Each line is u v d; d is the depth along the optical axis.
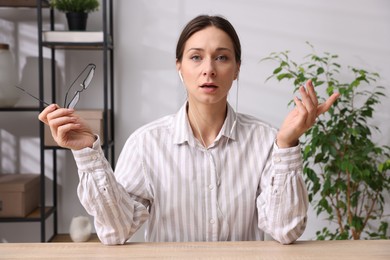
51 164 2.61
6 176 2.49
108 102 2.62
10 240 2.61
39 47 2.27
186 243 1.08
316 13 2.59
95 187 1.06
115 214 1.08
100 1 2.55
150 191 1.24
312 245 1.06
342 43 2.60
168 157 1.25
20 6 2.45
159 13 2.57
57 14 2.55
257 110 2.61
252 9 2.58
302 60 2.60
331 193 2.38
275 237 1.10
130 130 2.61
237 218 1.22
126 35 2.58
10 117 2.58
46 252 1.01
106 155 2.32
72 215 2.62
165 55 2.59
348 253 1.00
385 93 2.62
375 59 2.61
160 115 2.61
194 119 1.25
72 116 1.02
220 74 1.13
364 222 2.52
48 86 2.58
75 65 2.58
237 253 1.00
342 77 2.61
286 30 2.59
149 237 1.26
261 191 1.24
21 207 2.31
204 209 1.22
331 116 2.33
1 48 2.35
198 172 1.23
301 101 1.04
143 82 2.60
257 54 2.60
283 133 1.05
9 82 2.34
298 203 1.07
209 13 2.58
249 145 1.27
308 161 2.57
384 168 2.23
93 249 1.04
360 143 2.35
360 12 2.59
